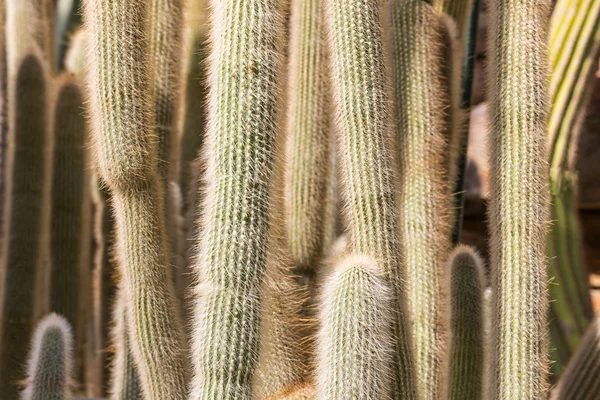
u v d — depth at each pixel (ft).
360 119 9.26
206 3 14.99
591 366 11.08
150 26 12.16
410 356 9.33
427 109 10.77
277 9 8.75
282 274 10.26
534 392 9.85
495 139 10.05
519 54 9.86
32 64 15.90
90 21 10.34
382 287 8.39
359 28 9.26
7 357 15.06
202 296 8.53
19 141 15.72
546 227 10.00
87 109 11.80
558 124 16.29
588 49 16.11
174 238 12.25
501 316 9.96
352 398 8.04
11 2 18.20
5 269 15.47
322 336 8.34
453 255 11.29
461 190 13.73
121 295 12.78
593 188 20.75
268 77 8.56
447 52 11.60
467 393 11.12
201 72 14.94
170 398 10.80
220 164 8.48
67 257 16.93
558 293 16.16
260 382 8.79
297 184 12.26
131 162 10.32
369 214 9.27
